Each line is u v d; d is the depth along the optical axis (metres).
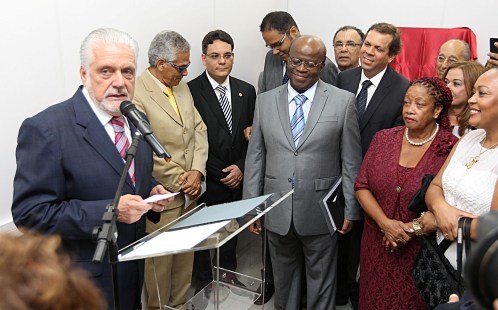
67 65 1.89
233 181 2.50
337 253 2.25
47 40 1.79
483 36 3.42
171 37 2.07
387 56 2.27
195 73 2.74
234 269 1.68
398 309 1.68
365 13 3.77
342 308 2.51
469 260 0.52
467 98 1.90
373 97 2.25
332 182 2.02
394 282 1.68
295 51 1.93
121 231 1.34
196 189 2.20
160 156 1.13
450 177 1.42
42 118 1.25
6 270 0.40
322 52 1.94
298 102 2.01
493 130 1.35
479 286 0.51
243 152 2.63
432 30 3.29
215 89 2.54
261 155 2.15
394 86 2.23
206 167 2.48
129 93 1.35
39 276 0.40
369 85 2.33
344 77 2.51
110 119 1.36
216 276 1.55
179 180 2.12
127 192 1.34
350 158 2.01
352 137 2.01
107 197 1.30
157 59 2.08
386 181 1.67
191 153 2.25
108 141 1.32
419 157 1.63
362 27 3.81
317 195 1.99
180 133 2.14
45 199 1.22
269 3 3.61
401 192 1.63
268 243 2.21
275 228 2.05
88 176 1.28
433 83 1.60
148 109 2.06
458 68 1.93
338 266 2.48
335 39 3.09
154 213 1.48
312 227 2.02
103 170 1.29
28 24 1.70
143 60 2.29
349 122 1.99
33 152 1.21
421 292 1.52
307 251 2.14
